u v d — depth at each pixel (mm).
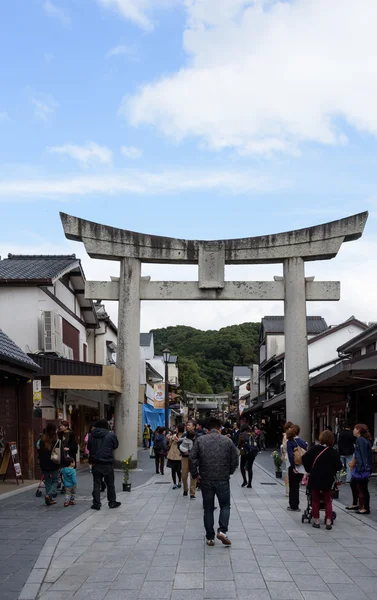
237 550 8836
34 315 24484
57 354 24500
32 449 17828
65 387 21062
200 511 12672
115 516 11938
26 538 9391
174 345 118688
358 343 27062
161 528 10625
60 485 15516
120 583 7156
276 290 23469
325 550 8828
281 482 18906
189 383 94688
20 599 6434
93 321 33875
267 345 52344
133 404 23062
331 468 10633
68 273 29297
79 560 8289
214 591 6781
